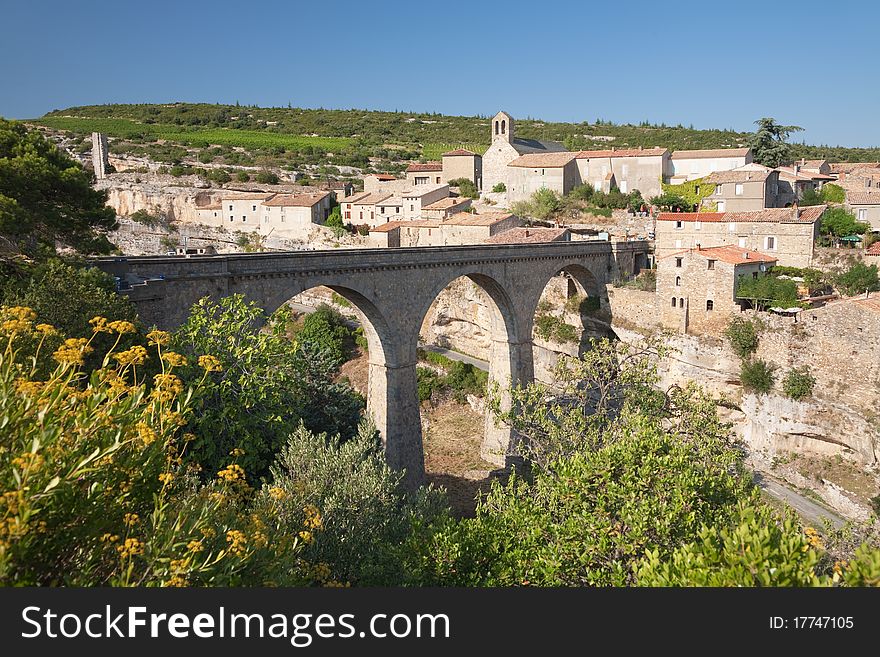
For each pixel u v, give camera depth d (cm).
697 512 2036
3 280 2722
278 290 3791
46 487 1067
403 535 2420
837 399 4644
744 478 2723
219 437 2650
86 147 16688
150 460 1369
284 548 1644
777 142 9650
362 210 10888
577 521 1961
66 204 3139
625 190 9681
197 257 3400
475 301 7600
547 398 4156
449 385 7075
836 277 5875
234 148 18088
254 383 2709
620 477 2098
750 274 5772
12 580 1105
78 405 1363
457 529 2103
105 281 2933
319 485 2389
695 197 8750
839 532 2527
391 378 4509
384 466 2730
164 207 12481
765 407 5109
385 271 4347
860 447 4481
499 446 5572
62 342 2066
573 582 1898
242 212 11362
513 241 7369
